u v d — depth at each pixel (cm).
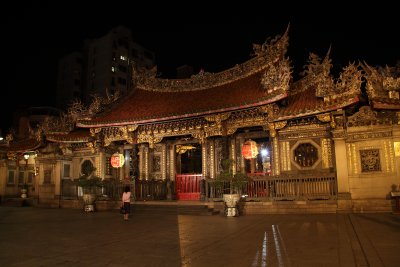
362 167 2266
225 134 2702
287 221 1828
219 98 2866
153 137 3064
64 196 3591
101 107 3397
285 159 2595
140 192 3016
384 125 2239
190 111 2714
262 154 2920
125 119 3009
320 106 2289
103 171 3422
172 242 1290
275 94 2348
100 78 9238
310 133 2553
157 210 2544
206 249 1135
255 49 3052
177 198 3259
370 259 921
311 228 1531
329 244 1148
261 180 2384
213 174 3025
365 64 2286
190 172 3550
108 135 3266
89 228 1764
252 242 1234
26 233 1612
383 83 2125
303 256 990
